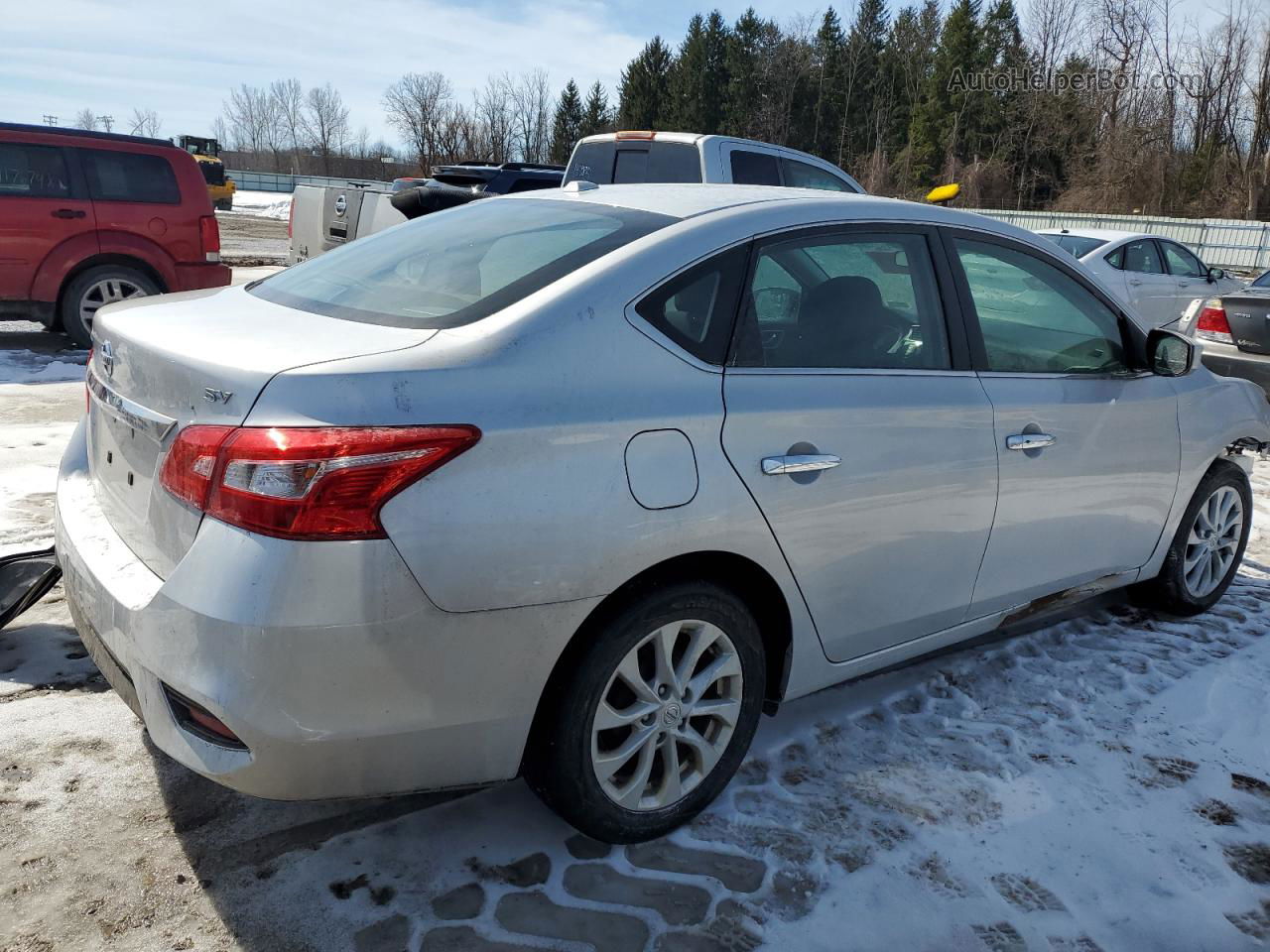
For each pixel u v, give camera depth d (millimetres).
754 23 71250
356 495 1935
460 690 2102
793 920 2299
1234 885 2516
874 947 2238
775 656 2754
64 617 3568
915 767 2947
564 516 2135
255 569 1921
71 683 3117
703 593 2434
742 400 2471
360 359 2076
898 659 3082
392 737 2059
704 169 7316
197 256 9156
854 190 8367
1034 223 33938
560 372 2211
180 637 1992
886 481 2754
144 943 2109
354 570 1937
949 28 59875
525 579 2102
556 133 79688
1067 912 2379
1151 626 4117
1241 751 3145
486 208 3154
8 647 3322
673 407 2336
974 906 2377
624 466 2227
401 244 2998
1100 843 2639
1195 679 3617
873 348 2830
